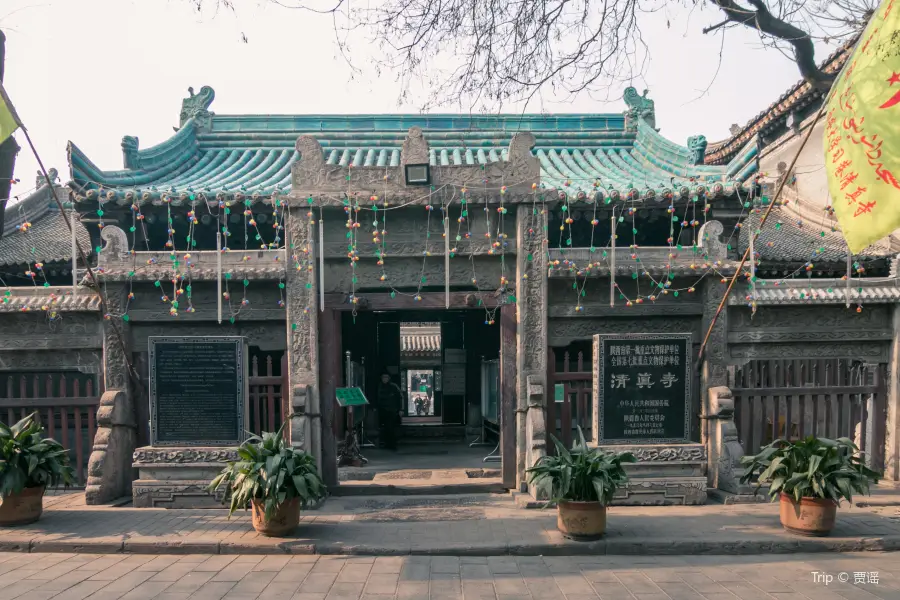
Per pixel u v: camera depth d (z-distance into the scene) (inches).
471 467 494.9
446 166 392.5
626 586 248.7
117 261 397.7
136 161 473.1
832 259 496.7
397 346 699.4
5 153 350.0
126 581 252.8
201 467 372.2
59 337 402.0
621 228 478.6
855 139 242.1
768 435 459.8
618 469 300.8
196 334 405.4
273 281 399.5
